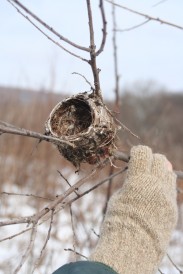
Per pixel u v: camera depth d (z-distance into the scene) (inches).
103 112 25.1
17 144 111.3
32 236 20.8
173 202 24.1
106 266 20.8
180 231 71.2
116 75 44.4
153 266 23.0
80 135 24.1
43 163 102.3
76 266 20.5
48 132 24.3
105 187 72.9
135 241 22.6
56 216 77.0
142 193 23.5
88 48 23.9
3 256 65.7
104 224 23.8
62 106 25.0
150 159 25.0
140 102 224.1
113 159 26.8
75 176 102.5
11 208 91.5
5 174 105.6
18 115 119.5
